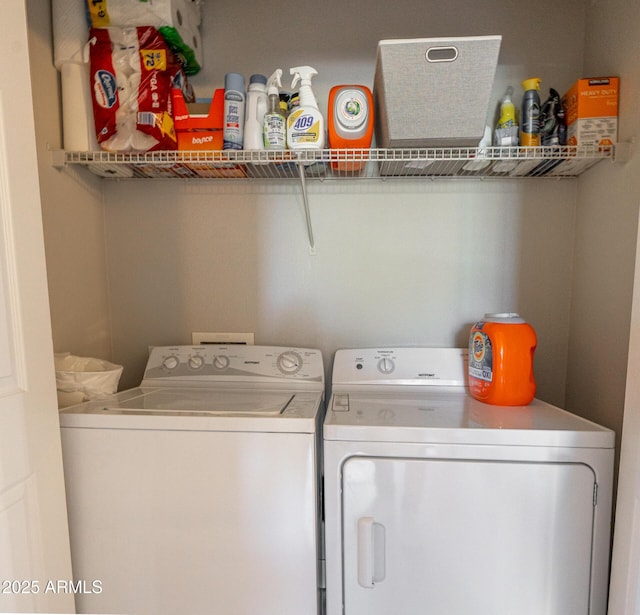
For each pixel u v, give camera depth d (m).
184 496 1.02
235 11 1.52
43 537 0.92
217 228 1.61
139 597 1.05
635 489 0.84
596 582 0.96
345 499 1.00
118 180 1.59
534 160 1.29
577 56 1.46
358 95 1.20
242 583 1.02
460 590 0.99
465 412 1.13
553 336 1.56
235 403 1.20
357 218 1.58
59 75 1.30
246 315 1.64
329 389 1.63
